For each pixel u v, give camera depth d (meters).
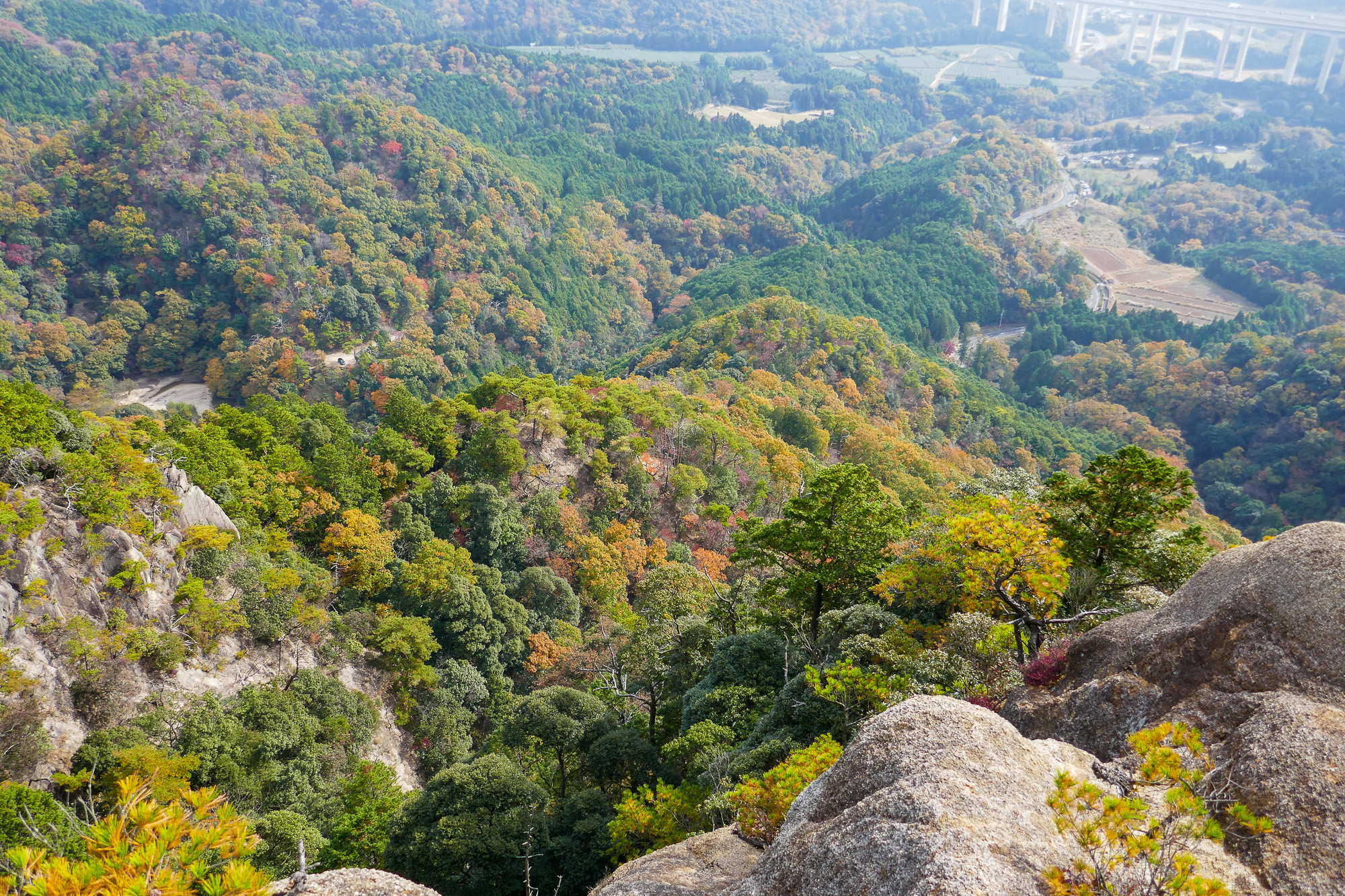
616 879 15.63
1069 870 9.77
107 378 181.50
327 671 53.38
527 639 67.56
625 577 75.19
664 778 37.06
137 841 9.66
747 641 38.19
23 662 38.91
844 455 123.81
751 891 12.00
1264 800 11.53
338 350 187.62
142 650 42.94
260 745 42.16
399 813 34.19
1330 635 14.05
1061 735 16.89
